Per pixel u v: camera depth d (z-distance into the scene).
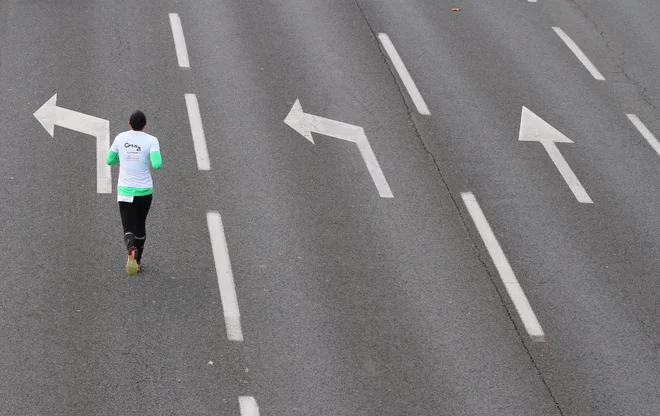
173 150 34.28
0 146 33.69
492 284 29.02
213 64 40.03
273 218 31.20
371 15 45.53
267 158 34.38
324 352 25.66
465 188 33.72
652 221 32.94
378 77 40.34
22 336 25.33
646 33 46.41
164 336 25.73
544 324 27.55
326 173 33.84
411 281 28.81
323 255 29.66
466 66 41.84
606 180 35.03
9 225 29.80
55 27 42.03
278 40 42.47
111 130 35.16
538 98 39.97
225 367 24.83
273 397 23.98
